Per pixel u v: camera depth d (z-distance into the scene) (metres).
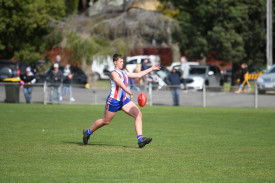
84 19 143.88
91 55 138.25
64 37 138.25
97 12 152.88
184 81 107.81
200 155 33.72
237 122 59.97
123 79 35.09
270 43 117.31
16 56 139.50
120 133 46.97
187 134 46.94
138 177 26.17
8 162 30.52
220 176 26.67
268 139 43.31
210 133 47.94
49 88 92.62
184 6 131.88
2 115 68.25
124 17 141.50
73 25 140.88
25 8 131.88
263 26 122.62
